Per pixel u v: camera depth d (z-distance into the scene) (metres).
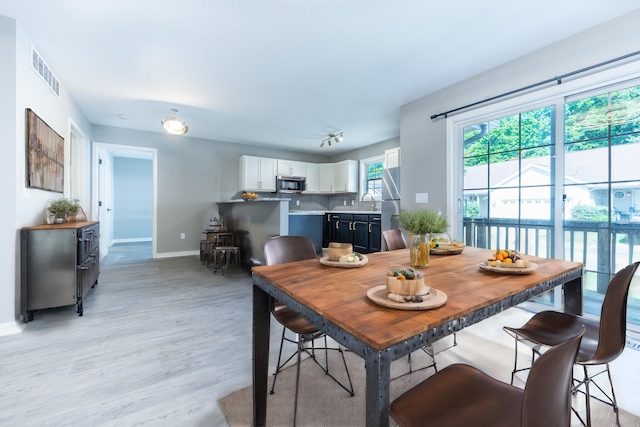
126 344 2.10
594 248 2.41
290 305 1.04
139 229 8.04
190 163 5.79
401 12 2.11
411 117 3.81
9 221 2.22
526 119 2.79
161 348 2.05
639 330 2.17
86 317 2.57
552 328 1.45
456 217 3.35
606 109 2.33
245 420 1.37
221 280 3.85
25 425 1.33
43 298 2.43
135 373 1.75
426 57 2.74
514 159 2.88
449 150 3.35
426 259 1.42
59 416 1.39
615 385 1.63
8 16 2.15
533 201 2.75
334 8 2.07
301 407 1.47
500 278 1.22
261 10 2.08
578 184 2.48
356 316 0.81
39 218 2.70
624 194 2.25
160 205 5.52
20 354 1.94
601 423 1.36
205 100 3.81
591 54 2.30
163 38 2.43
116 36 2.39
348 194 6.96
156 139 5.48
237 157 6.29
